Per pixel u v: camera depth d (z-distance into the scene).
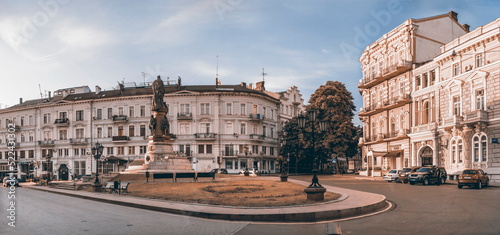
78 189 36.19
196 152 73.75
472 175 30.06
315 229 13.83
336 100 69.88
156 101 44.22
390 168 55.34
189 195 23.98
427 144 46.97
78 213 17.98
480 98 39.84
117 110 77.44
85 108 79.56
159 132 44.16
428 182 35.25
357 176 59.09
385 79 57.38
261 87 87.06
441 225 13.77
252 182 35.66
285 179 38.94
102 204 22.33
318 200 19.75
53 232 12.98
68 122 80.12
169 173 38.25
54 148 81.38
